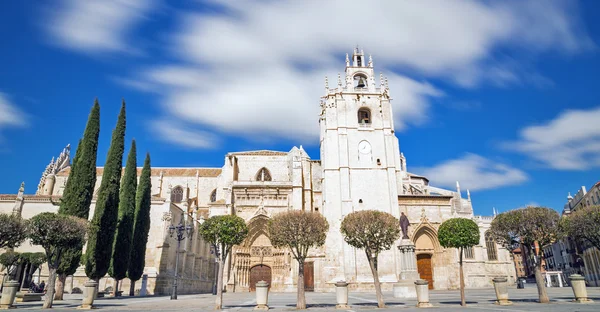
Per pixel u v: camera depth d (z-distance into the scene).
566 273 86.31
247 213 64.69
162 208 52.03
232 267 61.16
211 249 53.72
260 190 65.56
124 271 41.72
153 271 48.62
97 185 73.12
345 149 61.53
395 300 32.91
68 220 25.62
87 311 22.72
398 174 63.34
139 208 46.38
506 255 68.81
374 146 62.56
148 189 48.03
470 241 26.17
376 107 64.88
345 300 24.84
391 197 59.41
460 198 76.94
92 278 36.31
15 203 51.31
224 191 69.12
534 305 22.70
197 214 67.19
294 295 48.94
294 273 59.22
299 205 63.62
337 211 58.62
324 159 62.72
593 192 63.84
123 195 43.53
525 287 62.59
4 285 22.83
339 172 60.56
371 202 59.31
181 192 75.19
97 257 36.00
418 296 24.33
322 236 27.36
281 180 73.19
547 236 26.42
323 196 61.50
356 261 55.81
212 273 69.00
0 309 22.06
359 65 70.31
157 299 36.66
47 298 24.34
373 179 60.62
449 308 22.25
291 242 26.20
